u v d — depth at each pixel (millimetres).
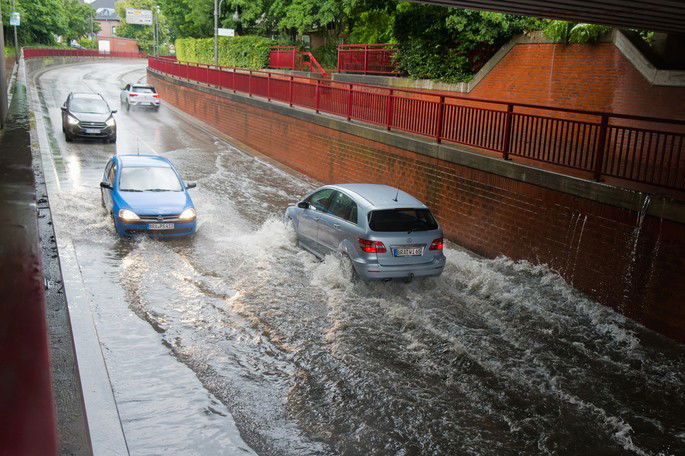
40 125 24734
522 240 10680
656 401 6703
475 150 12336
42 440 1872
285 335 7875
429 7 17656
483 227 11617
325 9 29547
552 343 8039
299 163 19734
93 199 14234
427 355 7539
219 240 12023
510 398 6605
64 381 4285
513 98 15617
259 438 5594
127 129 27047
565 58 14016
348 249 9820
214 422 5777
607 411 6449
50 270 5887
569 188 9562
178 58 53906
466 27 16484
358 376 6891
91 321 7492
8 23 59125
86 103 22906
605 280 9055
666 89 11633
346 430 5820
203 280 9703
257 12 38531
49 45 71375
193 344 7434
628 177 9008
